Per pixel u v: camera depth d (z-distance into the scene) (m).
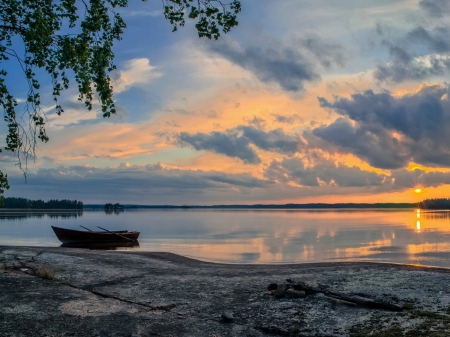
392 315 7.57
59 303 8.38
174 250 25.98
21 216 111.44
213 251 25.22
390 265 15.05
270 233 42.91
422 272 12.52
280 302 8.97
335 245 28.69
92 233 31.61
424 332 6.43
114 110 7.41
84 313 7.77
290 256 22.34
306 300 9.06
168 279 12.00
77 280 11.47
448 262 19.08
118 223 72.25
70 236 31.44
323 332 6.84
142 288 10.62
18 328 6.61
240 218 108.62
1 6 6.50
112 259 16.75
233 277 12.44
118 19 7.55
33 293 9.09
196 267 15.34
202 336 6.70
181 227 57.75
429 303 8.35
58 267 13.54
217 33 7.32
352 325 7.14
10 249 18.47
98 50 7.09
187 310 8.42
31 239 35.22
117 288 10.55
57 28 6.95
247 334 6.86
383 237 35.44
